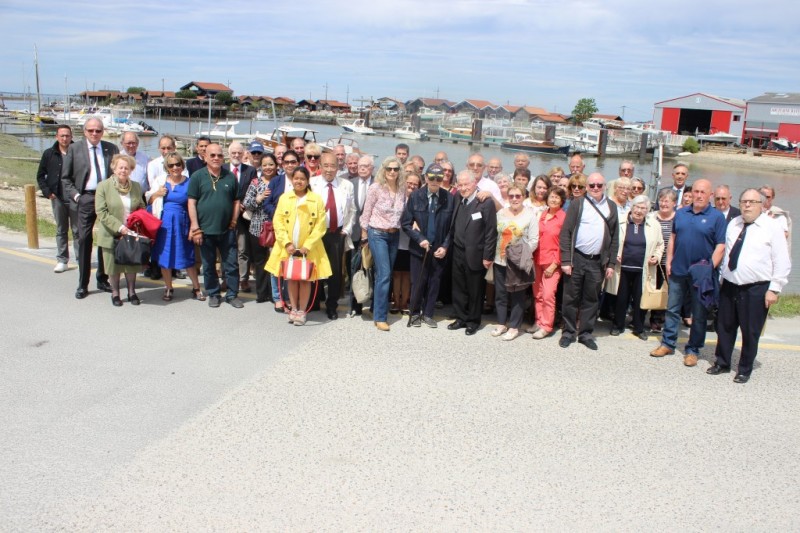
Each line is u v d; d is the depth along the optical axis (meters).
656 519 3.73
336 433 4.53
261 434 4.47
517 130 86.06
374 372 5.60
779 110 81.56
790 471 4.32
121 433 4.41
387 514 3.65
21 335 6.14
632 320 7.15
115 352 5.83
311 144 7.32
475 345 6.42
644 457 4.41
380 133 95.06
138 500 3.69
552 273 6.64
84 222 7.31
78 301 7.29
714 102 86.50
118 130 60.03
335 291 6.98
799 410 5.26
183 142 50.62
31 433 4.37
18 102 145.25
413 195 6.73
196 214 7.02
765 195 7.58
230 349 6.00
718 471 4.28
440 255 6.67
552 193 6.69
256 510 3.64
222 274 8.15
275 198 7.21
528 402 5.16
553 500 3.86
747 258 5.65
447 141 90.44
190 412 4.75
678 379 5.80
